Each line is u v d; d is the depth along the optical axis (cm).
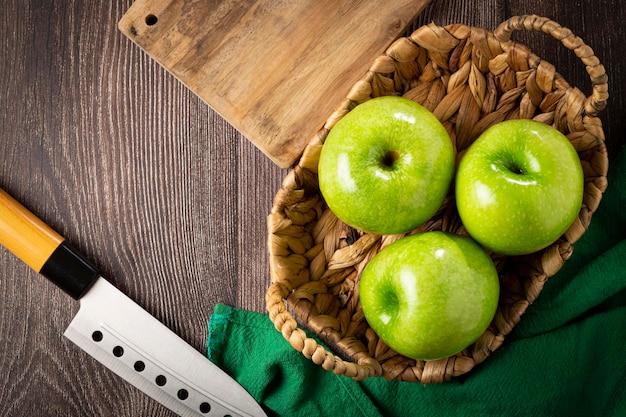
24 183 68
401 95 58
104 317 63
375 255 57
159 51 61
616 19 63
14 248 63
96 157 68
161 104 67
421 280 50
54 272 62
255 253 66
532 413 60
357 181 50
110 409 66
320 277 58
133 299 67
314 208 58
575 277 59
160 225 67
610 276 58
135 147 67
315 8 61
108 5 68
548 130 50
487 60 56
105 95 68
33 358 67
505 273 57
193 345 66
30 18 68
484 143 51
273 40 61
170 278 67
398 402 62
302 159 56
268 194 66
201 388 63
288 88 61
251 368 63
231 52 61
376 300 53
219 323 64
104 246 67
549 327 60
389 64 55
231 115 61
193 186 67
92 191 67
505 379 60
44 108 68
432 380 55
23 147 68
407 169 50
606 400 60
